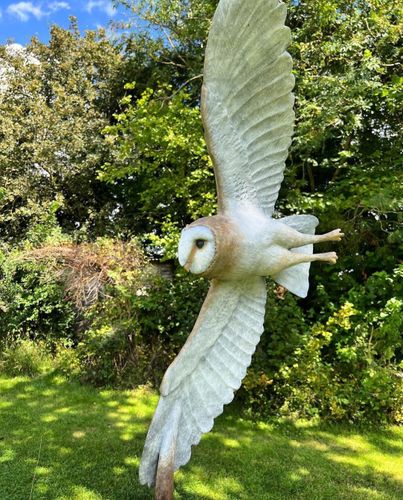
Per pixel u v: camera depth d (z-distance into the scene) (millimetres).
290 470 4219
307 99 6457
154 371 6430
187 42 8711
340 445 4816
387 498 3809
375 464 4426
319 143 6195
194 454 4453
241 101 2150
